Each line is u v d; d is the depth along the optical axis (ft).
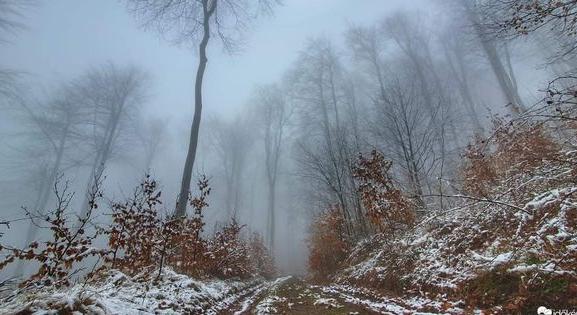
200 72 54.49
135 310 17.31
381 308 22.12
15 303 13.62
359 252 50.08
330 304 24.97
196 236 36.29
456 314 17.81
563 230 17.12
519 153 27.32
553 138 28.40
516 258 18.63
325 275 57.47
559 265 15.16
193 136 48.98
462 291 20.70
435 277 25.26
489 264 20.08
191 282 26.68
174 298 22.34
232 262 49.75
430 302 22.06
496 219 26.07
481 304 18.10
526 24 20.77
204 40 57.36
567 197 19.13
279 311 23.89
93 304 15.19
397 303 23.93
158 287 24.14
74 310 13.91
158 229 29.43
